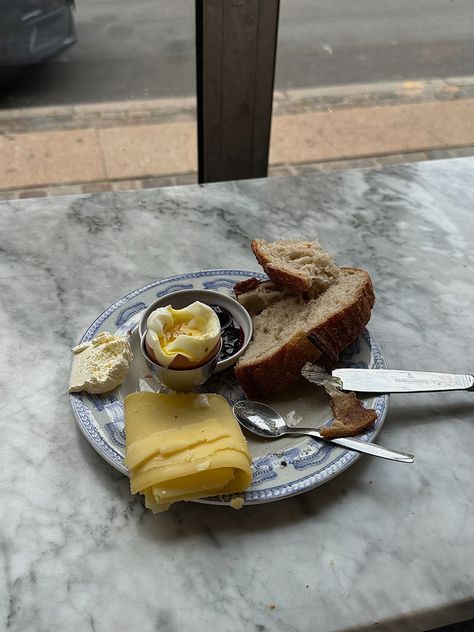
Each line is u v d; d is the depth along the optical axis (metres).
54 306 0.46
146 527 0.32
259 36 0.59
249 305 0.45
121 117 0.97
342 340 0.40
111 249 0.52
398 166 0.65
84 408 0.37
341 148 0.96
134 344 0.41
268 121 0.67
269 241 0.53
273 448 0.35
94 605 0.29
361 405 0.37
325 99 1.04
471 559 0.32
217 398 0.37
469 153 0.96
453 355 0.44
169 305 0.41
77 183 0.87
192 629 0.29
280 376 0.39
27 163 0.88
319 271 0.44
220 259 0.51
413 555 0.32
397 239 0.54
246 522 0.33
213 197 0.58
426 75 1.07
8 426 0.37
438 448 0.37
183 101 0.99
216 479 0.32
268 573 0.31
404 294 0.49
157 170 0.90
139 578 0.30
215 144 0.68
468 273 0.51
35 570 0.31
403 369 0.42
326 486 0.35
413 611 0.30
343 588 0.30
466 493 0.35
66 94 0.96
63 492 0.34
